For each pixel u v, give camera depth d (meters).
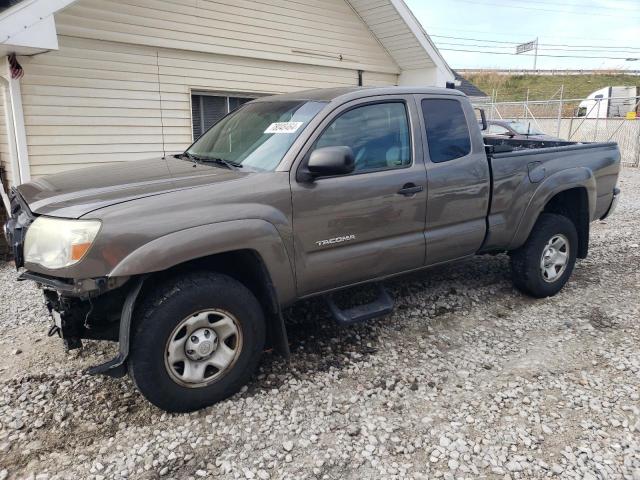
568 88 51.25
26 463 2.72
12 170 6.95
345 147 3.28
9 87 6.45
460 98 4.28
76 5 6.84
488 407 3.22
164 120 8.04
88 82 7.17
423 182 3.87
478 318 4.56
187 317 3.00
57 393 3.35
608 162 5.27
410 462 2.74
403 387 3.45
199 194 3.02
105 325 3.12
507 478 2.62
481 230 4.32
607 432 2.96
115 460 2.73
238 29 8.55
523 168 4.52
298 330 4.30
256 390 3.39
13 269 6.10
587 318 4.55
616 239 7.36
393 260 3.84
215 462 2.73
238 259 3.31
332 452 2.81
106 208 2.82
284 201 3.24
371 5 9.59
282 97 4.21
